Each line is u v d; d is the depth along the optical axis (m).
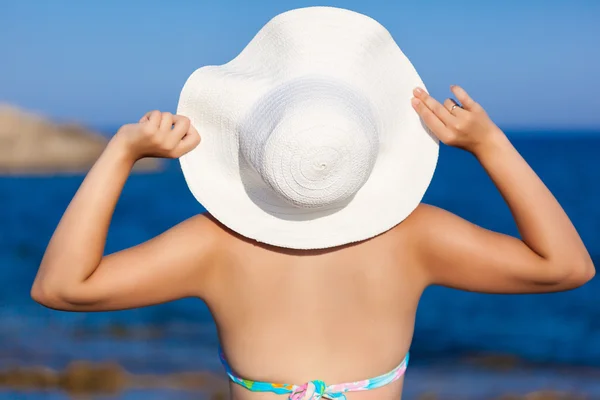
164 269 2.06
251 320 2.11
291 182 1.92
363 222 2.07
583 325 14.52
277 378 2.12
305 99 1.96
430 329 14.43
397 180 2.12
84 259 1.96
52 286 1.98
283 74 2.13
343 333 2.10
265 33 2.19
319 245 2.03
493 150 2.04
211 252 2.11
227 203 2.12
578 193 37.59
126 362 10.12
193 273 2.10
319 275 2.08
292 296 2.08
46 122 60.53
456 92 2.04
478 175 44.62
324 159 1.89
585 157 59.50
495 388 9.52
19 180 48.12
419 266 2.15
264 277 2.09
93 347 11.05
